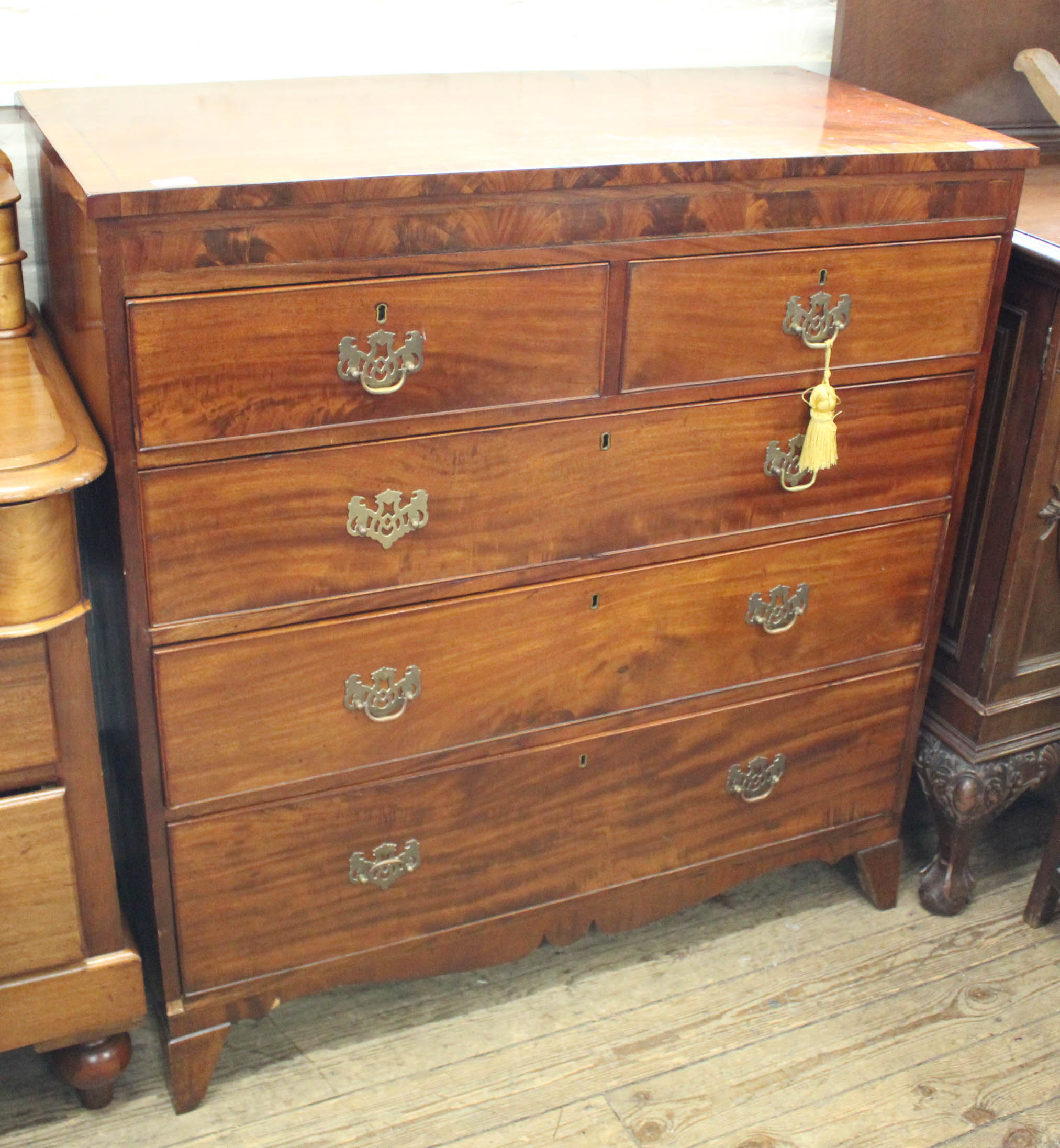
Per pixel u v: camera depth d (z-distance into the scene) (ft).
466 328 4.85
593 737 5.89
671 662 5.91
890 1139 5.76
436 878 5.84
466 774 5.67
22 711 4.80
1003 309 6.09
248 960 5.61
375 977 5.94
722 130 5.48
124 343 4.38
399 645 5.30
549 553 5.42
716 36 7.04
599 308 5.03
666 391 5.32
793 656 6.20
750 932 6.93
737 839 6.53
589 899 6.27
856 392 5.72
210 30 6.13
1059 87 6.88
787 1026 6.34
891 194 5.34
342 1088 5.94
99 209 4.13
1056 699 6.80
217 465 4.69
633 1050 6.18
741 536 5.79
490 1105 5.87
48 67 5.94
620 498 5.45
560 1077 6.02
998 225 5.64
